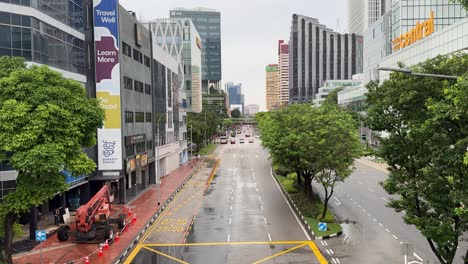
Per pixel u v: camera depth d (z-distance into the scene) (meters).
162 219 39.97
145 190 54.50
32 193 22.38
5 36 31.72
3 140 21.08
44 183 22.58
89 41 43.44
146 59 57.59
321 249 30.12
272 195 52.03
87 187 44.28
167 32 142.50
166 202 47.22
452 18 90.19
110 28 43.72
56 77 23.95
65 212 36.06
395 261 27.36
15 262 27.27
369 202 46.72
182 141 85.81
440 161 18.02
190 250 30.28
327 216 37.72
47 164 20.98
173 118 75.69
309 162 38.44
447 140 17.92
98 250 29.55
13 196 22.36
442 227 18.08
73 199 42.97
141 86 54.47
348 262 27.23
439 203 19.00
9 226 23.09
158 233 35.00
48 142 21.67
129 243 31.45
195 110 155.38
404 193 20.56
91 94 43.59
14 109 21.16
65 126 22.58
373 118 21.70
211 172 74.12
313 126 40.69
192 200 49.31
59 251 29.62
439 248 19.70
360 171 72.31
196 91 156.75
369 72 124.56
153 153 60.44
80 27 41.75
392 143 21.05
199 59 167.62
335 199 48.34
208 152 110.00
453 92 14.55
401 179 21.02
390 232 34.56
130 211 40.53
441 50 70.50
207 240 32.75
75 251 29.62
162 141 66.44
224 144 140.25
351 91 123.69
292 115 46.59
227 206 45.66
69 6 39.31
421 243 31.42
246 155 103.50
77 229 31.25
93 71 44.00
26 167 20.73
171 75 74.25
